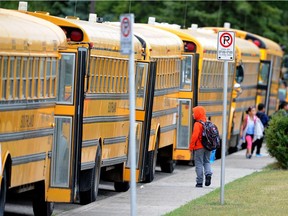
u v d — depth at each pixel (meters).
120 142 43.97
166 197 42.00
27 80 32.12
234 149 71.50
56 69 35.03
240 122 72.25
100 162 41.00
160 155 54.72
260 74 81.62
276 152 55.38
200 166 46.06
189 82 55.88
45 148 34.22
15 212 36.53
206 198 39.47
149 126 45.69
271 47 85.94
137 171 45.28
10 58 30.42
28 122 32.34
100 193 44.38
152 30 52.88
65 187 35.28
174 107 54.44
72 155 35.34
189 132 55.47
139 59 45.66
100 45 40.03
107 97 41.59
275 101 91.12
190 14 96.88
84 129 38.28
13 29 31.11
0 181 28.81
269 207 36.09
